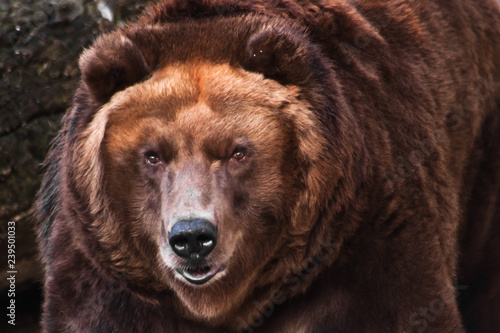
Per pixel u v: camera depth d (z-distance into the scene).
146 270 8.79
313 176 8.45
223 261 8.21
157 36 8.71
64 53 12.48
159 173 8.38
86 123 8.65
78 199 8.65
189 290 8.66
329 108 8.55
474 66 11.18
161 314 9.05
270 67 8.55
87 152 8.54
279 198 8.52
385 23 10.09
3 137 12.11
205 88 8.34
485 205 11.27
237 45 8.63
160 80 8.44
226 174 8.30
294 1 9.28
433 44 10.46
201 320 9.09
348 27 9.34
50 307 9.27
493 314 11.60
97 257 8.70
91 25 12.65
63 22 12.54
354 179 8.63
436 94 10.19
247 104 8.35
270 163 8.42
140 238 8.62
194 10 8.95
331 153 8.48
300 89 8.54
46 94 12.36
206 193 8.04
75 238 8.83
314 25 9.20
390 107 9.34
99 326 9.02
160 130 8.27
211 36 8.68
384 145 9.04
